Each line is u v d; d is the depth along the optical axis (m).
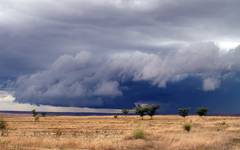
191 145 35.00
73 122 128.00
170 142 37.34
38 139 37.47
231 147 36.09
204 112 158.38
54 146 34.03
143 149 33.72
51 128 82.06
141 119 159.88
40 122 128.38
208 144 36.06
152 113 158.88
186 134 48.28
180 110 160.12
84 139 39.84
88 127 86.50
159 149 33.94
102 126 91.19
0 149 31.05
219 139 40.00
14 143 35.34
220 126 78.88
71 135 54.78
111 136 48.72
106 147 33.41
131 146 34.53
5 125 63.12
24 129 76.94
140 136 40.38
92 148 33.25
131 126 89.12
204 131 59.91
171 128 68.12
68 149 32.41
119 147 33.88
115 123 114.50
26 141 35.78
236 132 57.47
